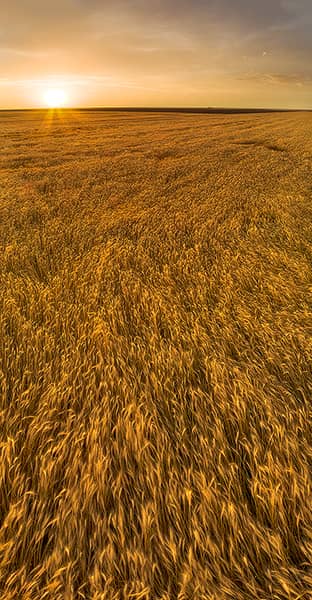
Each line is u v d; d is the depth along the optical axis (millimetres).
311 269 7453
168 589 2398
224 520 2703
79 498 2834
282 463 3189
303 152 27328
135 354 4582
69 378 4141
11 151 30328
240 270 7379
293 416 3629
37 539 2645
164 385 3977
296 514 2768
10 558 2561
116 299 6125
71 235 10008
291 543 2689
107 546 2539
